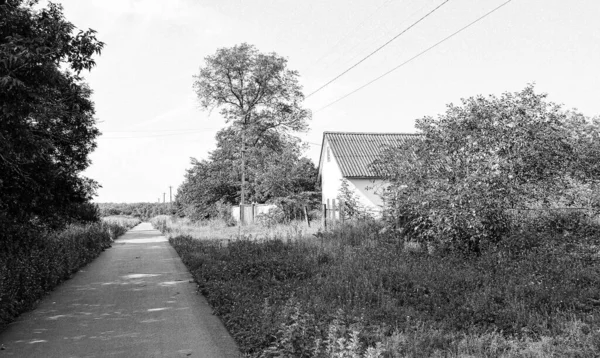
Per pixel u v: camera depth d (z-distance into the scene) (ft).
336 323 21.44
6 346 22.41
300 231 63.52
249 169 134.21
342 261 40.83
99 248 68.80
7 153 28.78
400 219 49.34
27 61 23.89
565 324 21.91
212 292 32.65
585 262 35.40
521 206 41.47
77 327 25.73
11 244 33.99
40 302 32.55
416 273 32.83
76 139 51.01
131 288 38.01
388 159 47.60
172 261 57.06
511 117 40.16
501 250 37.22
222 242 70.79
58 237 51.88
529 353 18.93
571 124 44.47
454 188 39.88
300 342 19.03
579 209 45.93
